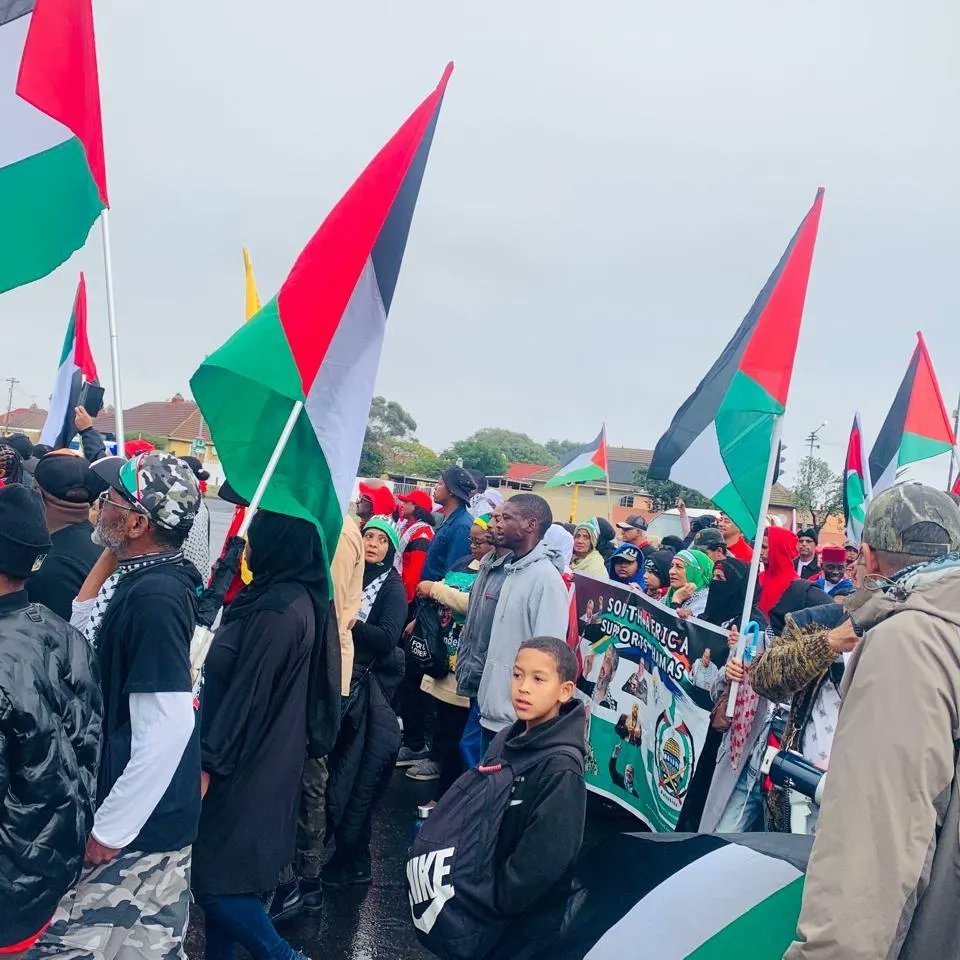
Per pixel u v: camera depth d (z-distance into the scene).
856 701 2.09
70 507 4.27
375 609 5.27
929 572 2.25
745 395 4.89
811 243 4.86
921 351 7.77
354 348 3.75
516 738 3.11
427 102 3.80
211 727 3.60
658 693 5.68
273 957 3.65
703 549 7.81
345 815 5.08
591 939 2.71
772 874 2.51
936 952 1.98
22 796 2.51
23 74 4.45
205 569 3.75
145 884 3.00
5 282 4.42
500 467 80.25
